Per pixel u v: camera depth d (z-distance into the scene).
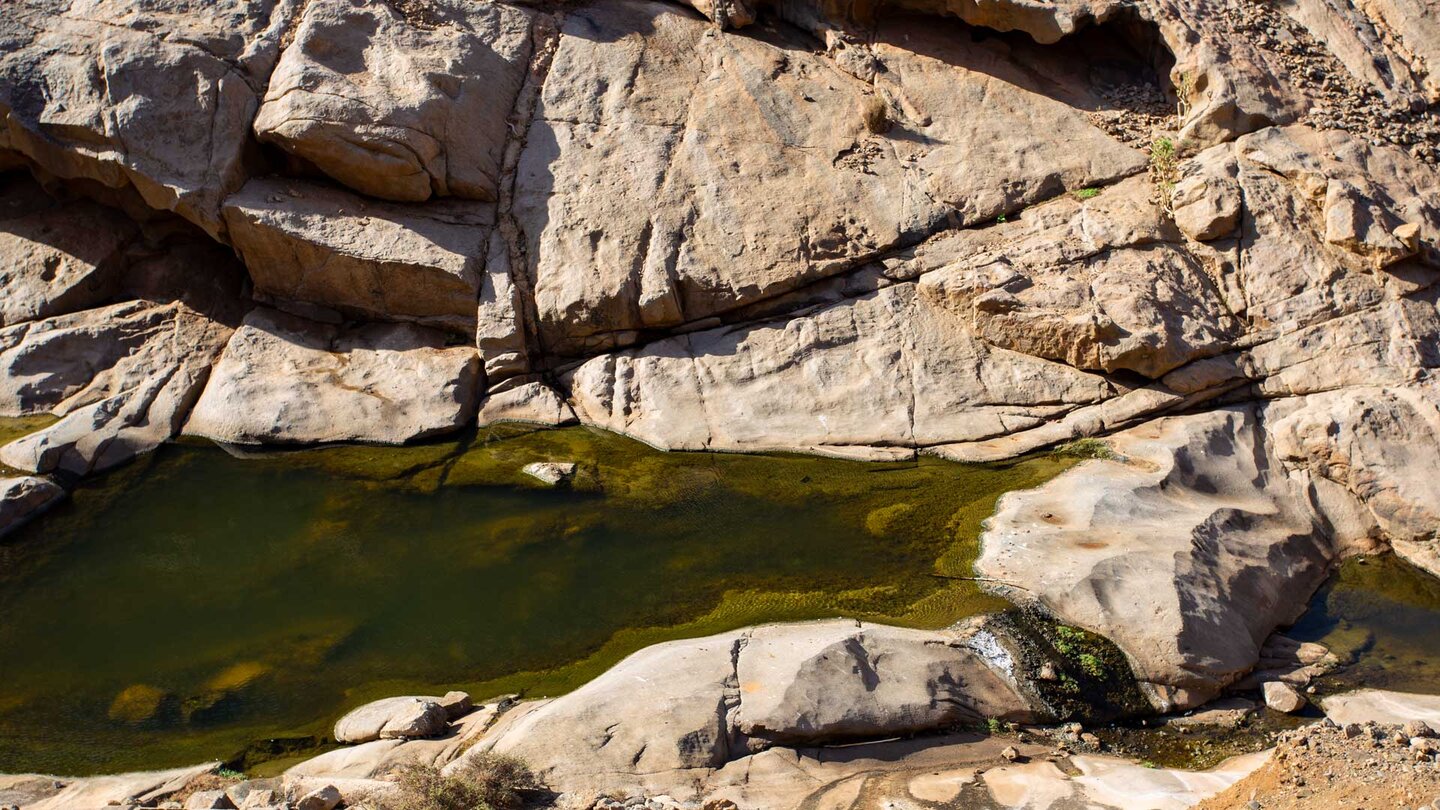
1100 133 16.30
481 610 11.48
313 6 15.64
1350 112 15.97
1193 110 16.12
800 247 15.16
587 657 10.71
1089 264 14.72
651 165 15.67
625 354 15.01
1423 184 15.29
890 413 14.23
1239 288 14.62
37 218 15.92
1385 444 12.88
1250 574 11.54
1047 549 11.59
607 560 12.21
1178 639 10.34
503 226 15.45
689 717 9.12
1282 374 14.03
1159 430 13.65
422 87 15.17
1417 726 8.65
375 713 9.81
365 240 14.85
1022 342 14.45
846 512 12.95
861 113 16.38
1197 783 8.82
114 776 9.33
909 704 9.52
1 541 12.70
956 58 17.11
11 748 9.74
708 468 13.80
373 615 11.45
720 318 15.16
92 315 15.25
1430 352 13.76
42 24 15.40
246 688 10.49
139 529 12.88
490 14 16.67
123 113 14.73
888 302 14.98
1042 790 8.73
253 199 14.88
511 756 8.79
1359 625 11.52
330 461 13.92
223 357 14.93
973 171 15.88
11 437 14.02
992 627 10.53
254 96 15.23
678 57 16.84
